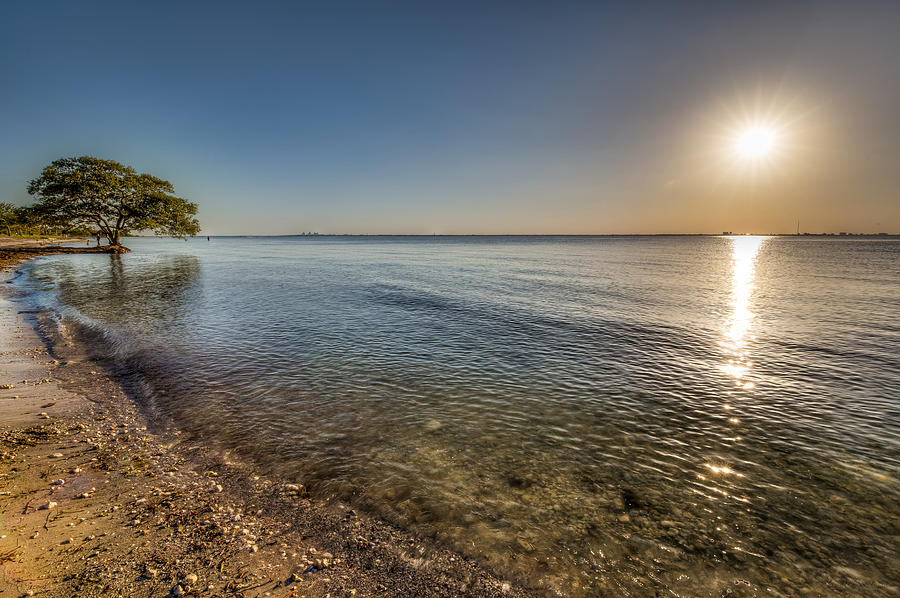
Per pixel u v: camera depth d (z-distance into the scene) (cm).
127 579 393
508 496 580
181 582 393
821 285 3070
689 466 672
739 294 2591
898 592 430
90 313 1819
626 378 1086
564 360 1231
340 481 604
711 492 602
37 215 5809
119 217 6575
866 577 449
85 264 4578
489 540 490
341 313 1900
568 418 844
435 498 571
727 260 6400
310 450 694
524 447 722
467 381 1048
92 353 1216
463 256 7531
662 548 486
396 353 1279
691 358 1263
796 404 928
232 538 468
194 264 5041
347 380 1040
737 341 1454
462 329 1602
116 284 2903
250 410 850
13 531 454
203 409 847
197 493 558
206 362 1157
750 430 801
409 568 440
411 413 853
